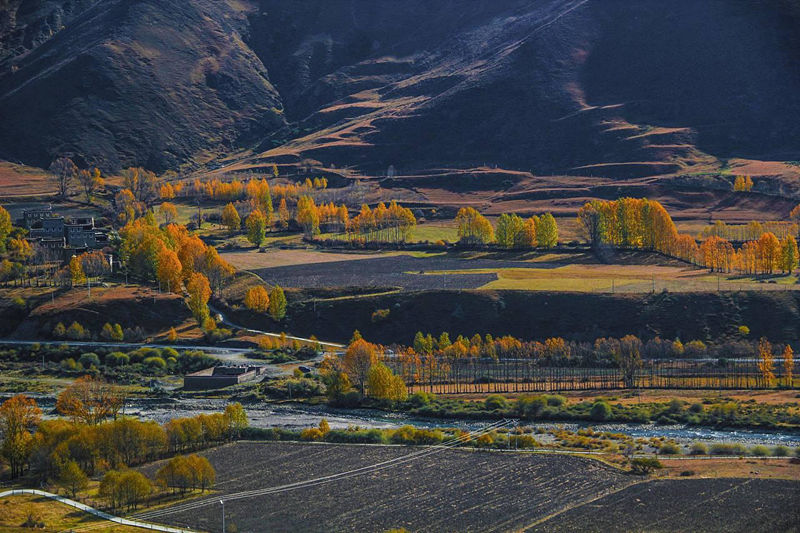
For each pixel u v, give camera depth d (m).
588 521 178.50
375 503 192.38
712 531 172.25
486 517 182.50
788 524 174.00
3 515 183.00
